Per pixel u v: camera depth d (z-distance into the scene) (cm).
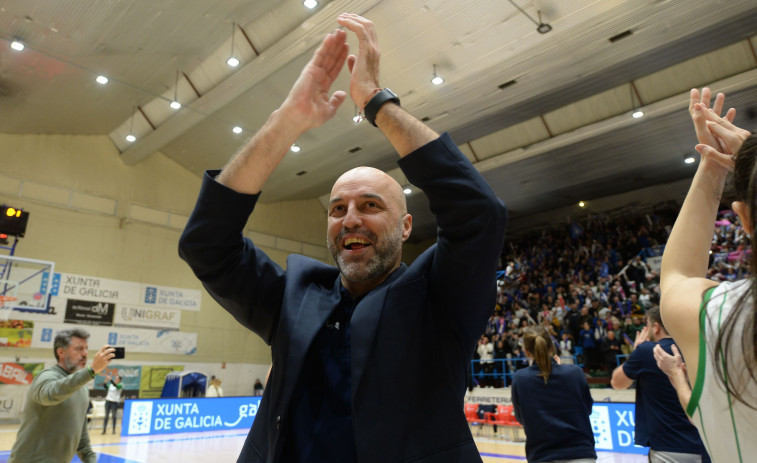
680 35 999
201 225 117
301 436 115
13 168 1440
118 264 1591
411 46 1045
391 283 121
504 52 1042
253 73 1122
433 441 108
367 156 1558
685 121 1305
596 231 1855
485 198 108
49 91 1186
